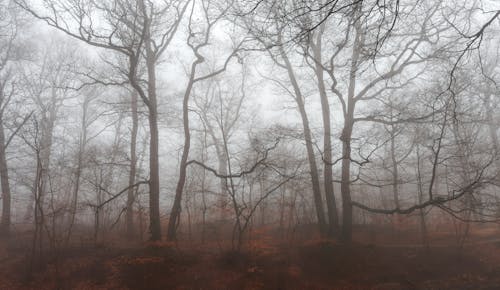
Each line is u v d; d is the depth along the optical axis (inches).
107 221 907.4
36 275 472.7
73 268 490.0
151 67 696.4
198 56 682.2
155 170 637.3
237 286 445.7
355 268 501.0
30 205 873.5
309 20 261.0
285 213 847.1
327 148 672.4
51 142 840.9
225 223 827.4
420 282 456.1
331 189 671.1
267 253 551.8
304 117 701.9
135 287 444.5
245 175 650.8
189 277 469.1
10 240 674.8
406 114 608.1
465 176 623.5
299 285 455.8
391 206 855.7
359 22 355.9
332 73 572.7
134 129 854.5
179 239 679.7
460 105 569.9
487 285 428.5
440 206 494.6
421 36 580.1
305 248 571.2
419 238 659.4
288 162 730.2
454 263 507.5
